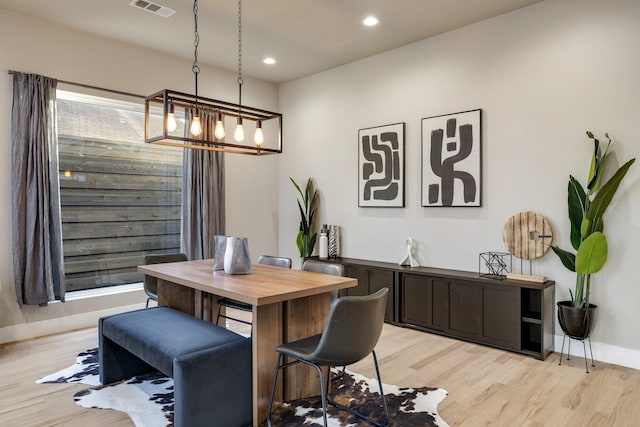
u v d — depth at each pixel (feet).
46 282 12.46
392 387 9.18
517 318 11.21
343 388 9.15
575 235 10.59
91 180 14.26
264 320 7.82
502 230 12.53
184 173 15.97
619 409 8.21
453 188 13.51
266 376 7.89
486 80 12.78
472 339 12.10
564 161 11.34
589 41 10.89
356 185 16.46
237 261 9.66
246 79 18.22
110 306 14.21
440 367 10.33
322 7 11.87
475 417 7.89
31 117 12.25
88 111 14.19
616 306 10.55
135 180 15.31
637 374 9.92
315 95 17.95
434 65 13.99
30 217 12.23
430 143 14.05
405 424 7.64
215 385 7.23
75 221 13.92
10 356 11.02
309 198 18.25
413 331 13.33
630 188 10.33
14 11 12.09
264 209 18.90
